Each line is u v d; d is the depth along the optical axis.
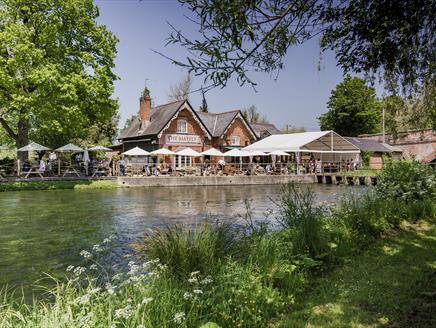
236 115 48.44
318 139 42.81
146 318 3.69
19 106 26.77
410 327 4.17
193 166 40.94
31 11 28.77
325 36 4.00
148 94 45.06
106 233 12.06
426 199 11.08
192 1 3.00
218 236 6.71
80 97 30.42
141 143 44.44
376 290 5.31
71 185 29.06
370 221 8.67
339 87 64.25
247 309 4.46
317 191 26.55
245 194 26.19
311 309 4.86
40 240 11.06
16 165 30.72
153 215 15.94
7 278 7.61
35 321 3.59
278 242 6.64
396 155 47.81
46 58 28.70
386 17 3.60
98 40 32.59
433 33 3.91
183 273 5.50
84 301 3.78
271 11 3.25
